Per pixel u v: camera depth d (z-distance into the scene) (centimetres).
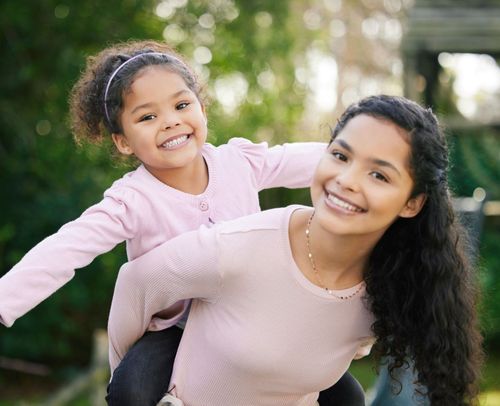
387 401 470
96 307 1023
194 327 282
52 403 657
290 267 267
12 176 934
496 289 1002
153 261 273
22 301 265
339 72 1792
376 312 277
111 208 285
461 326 282
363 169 256
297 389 281
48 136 934
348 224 256
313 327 271
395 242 278
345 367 286
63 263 272
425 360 284
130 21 942
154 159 292
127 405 281
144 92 292
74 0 925
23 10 895
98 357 659
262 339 269
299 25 1162
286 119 1070
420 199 267
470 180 1041
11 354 947
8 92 939
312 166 326
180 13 977
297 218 272
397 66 1791
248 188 310
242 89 1025
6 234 865
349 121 262
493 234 1025
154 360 288
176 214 294
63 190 923
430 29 970
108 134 312
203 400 282
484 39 962
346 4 1789
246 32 987
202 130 298
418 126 258
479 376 290
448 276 277
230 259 266
